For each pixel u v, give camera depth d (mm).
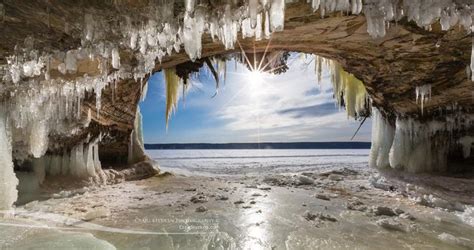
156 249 3477
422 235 4066
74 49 4270
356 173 10695
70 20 3619
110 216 4844
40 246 3291
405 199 6426
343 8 3691
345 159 33125
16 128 5406
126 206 5594
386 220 4625
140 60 5793
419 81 7328
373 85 8617
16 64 4305
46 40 3938
